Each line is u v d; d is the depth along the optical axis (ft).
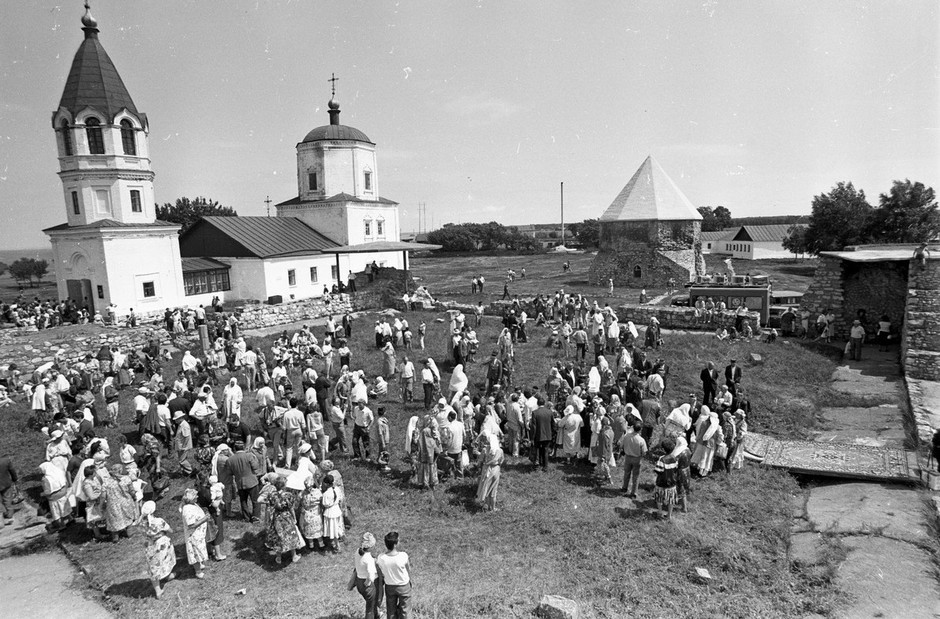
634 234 171.94
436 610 31.14
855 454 48.60
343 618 31.04
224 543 39.50
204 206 264.93
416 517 42.29
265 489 37.09
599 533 39.09
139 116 118.42
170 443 54.70
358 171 178.81
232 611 31.99
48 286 218.59
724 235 337.52
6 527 41.93
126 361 77.77
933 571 32.73
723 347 87.25
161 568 33.99
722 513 41.88
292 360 82.43
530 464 51.13
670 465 40.83
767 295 101.45
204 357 83.92
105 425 61.16
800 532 38.78
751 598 32.01
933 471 43.34
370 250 135.54
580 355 86.22
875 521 38.40
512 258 308.19
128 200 117.80
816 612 30.55
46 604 33.47
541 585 33.60
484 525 40.78
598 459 48.01
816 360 80.53
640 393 58.65
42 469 41.75
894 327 90.79
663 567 35.27
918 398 61.05
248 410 65.51
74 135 112.47
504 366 70.13
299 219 176.45
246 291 146.20
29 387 69.56
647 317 108.17
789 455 49.80
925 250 80.23
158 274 122.83
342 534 38.32
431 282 205.05
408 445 50.90
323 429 55.42
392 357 74.95
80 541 41.04
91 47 114.32
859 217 212.43
